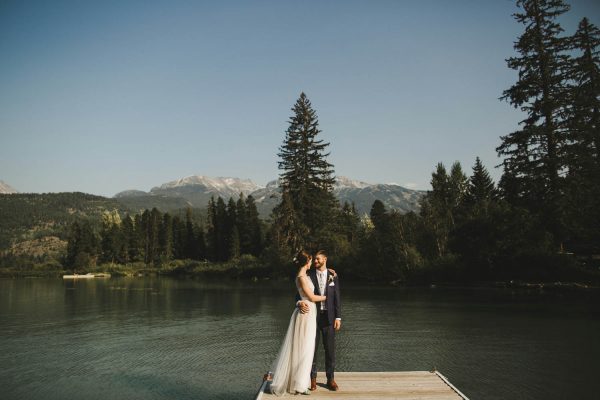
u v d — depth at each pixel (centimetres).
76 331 1706
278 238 5909
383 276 4644
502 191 4206
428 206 4769
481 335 1503
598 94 3841
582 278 3152
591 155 3644
